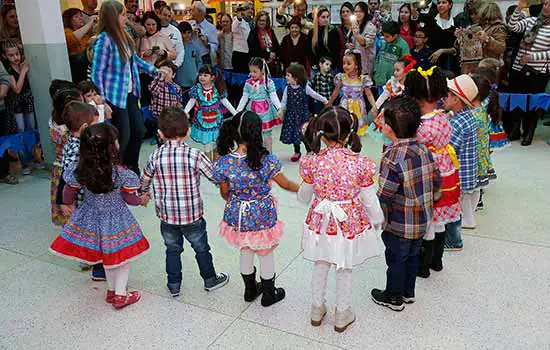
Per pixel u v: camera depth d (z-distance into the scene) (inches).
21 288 122.6
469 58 233.8
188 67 271.1
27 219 166.1
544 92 226.5
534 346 95.0
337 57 271.1
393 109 95.7
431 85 107.3
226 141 100.5
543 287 115.3
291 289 118.3
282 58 283.1
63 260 137.5
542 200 166.2
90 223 105.9
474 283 117.8
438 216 115.5
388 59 243.9
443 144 111.7
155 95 220.8
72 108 112.5
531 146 231.5
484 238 140.7
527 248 134.1
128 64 171.0
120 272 110.7
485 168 140.6
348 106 204.2
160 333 102.9
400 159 96.3
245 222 102.3
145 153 241.1
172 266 113.4
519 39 241.1
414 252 104.3
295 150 221.0
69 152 113.9
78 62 215.0
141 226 156.2
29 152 211.2
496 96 157.6
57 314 111.0
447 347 95.5
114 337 102.0
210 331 103.0
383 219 97.3
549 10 217.5
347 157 94.1
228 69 307.3
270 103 203.2
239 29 298.0
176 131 105.4
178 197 105.8
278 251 137.3
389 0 319.0
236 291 118.2
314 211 96.7
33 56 201.2
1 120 206.4
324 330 102.0
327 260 95.4
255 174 100.0
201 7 300.2
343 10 273.3
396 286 105.5
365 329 101.8
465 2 275.0
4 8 219.9
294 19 273.3
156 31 245.6
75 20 226.7
